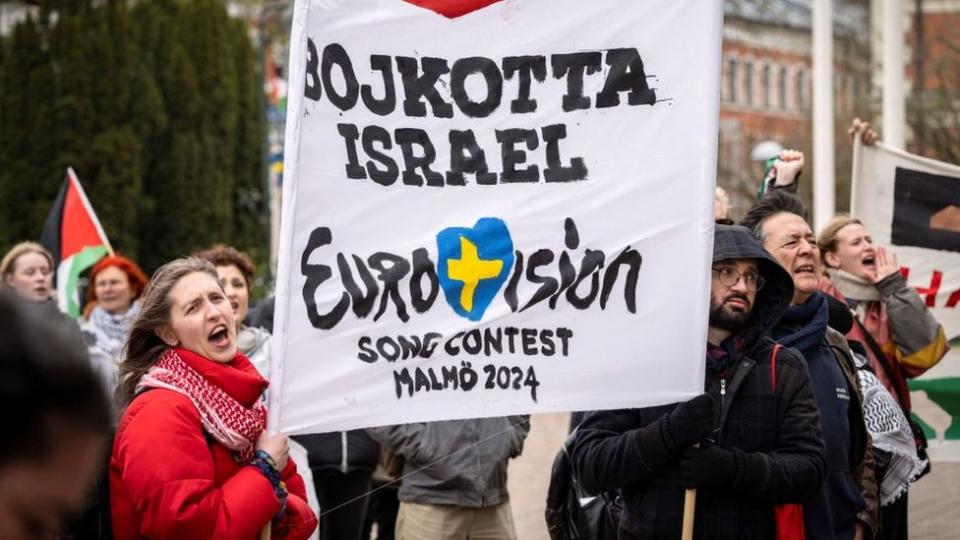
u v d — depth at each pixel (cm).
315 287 366
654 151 383
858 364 511
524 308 379
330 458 620
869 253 592
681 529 383
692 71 382
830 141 1350
